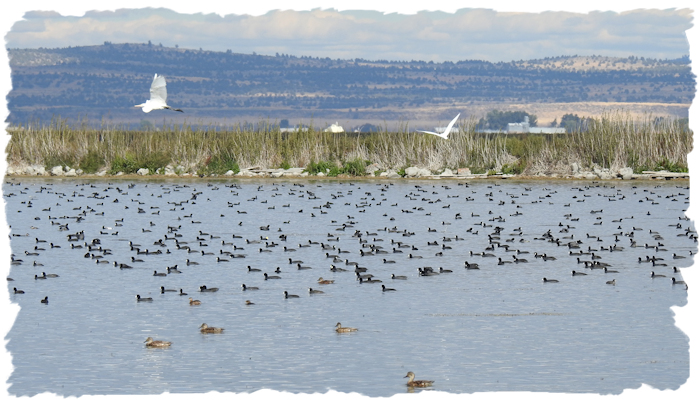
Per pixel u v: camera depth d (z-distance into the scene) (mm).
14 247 84000
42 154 174625
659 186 148750
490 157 174375
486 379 40969
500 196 135875
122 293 62000
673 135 165750
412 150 177750
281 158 179375
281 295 61281
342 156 181625
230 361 44281
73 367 43219
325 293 61812
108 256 78812
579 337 49062
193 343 47906
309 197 135125
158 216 112250
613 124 171125
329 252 81438
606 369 42562
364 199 132250
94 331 50719
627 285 64688
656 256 79062
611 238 91750
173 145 179875
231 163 175625
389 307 57125
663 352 45625
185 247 83812
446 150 176250
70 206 122000
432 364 43594
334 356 45156
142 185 155375
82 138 179000
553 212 116188
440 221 107375
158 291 62625
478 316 54406
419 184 157625
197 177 171750
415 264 74875
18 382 40719
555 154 172875
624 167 163500
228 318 54062
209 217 111375
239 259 77438
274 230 98875
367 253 80125
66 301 59156
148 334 50062
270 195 138625
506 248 83250
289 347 47000
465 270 71750
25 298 60062
